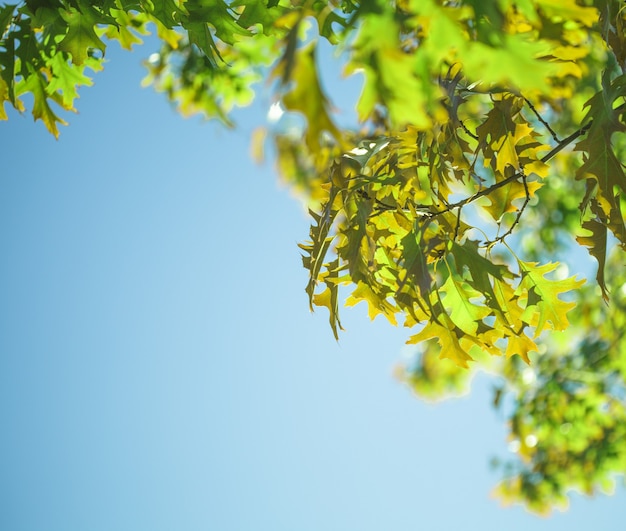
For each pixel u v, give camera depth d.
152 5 2.18
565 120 3.50
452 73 1.95
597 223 1.94
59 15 2.13
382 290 2.00
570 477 5.40
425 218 1.97
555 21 1.67
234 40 2.20
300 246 2.09
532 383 5.13
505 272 1.98
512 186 2.04
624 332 4.70
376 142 2.06
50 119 2.34
